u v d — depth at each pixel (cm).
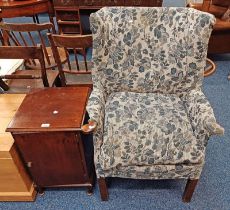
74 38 164
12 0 268
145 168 126
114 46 144
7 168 135
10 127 121
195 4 253
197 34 133
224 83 246
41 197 156
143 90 155
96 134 125
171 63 145
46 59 222
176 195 153
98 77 151
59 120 124
